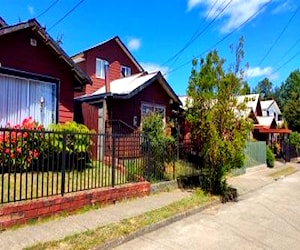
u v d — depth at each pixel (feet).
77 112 47.96
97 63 85.61
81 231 21.20
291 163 97.96
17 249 17.61
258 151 74.49
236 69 43.70
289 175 67.87
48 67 40.52
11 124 36.78
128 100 54.44
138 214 25.99
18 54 37.63
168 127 54.24
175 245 20.59
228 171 38.32
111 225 22.62
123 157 35.45
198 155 40.83
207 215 29.22
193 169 42.19
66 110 42.45
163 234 22.93
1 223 20.40
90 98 52.13
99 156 33.50
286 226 25.85
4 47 36.45
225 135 36.55
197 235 22.86
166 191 36.55
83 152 30.42
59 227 21.79
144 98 56.90
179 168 40.98
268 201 37.14
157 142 38.19
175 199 32.81
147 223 23.71
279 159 101.71
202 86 37.09
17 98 37.58
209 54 37.17
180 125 57.47
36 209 22.47
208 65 37.06
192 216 28.63
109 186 29.71
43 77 39.91
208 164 37.88
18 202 21.95
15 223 21.16
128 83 58.65
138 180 34.09
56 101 41.16
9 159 21.89
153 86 58.44
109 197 28.66
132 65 95.50
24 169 26.94
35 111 39.06
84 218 24.12
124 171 33.81
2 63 36.22
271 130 99.25
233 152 36.14
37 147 26.09
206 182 39.27
